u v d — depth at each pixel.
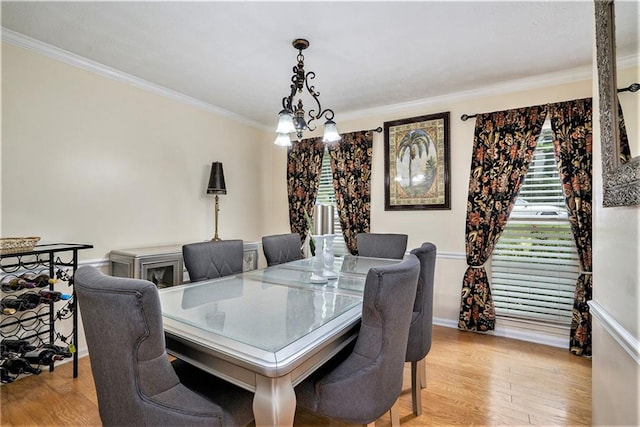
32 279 2.12
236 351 1.09
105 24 2.08
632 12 0.95
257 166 4.36
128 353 0.98
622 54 1.02
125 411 1.02
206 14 1.97
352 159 3.82
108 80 2.78
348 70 2.74
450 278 3.33
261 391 1.05
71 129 2.54
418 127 3.48
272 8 1.90
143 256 2.61
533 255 3.00
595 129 1.41
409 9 1.91
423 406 1.98
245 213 4.17
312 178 4.14
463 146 3.27
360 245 3.23
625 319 1.06
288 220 4.43
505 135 3.01
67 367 2.43
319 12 1.94
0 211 2.20
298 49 2.35
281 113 2.02
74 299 2.29
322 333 1.24
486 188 3.08
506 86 3.04
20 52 2.27
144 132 3.05
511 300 3.09
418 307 1.87
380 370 1.28
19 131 2.27
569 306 2.84
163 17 2.00
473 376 2.33
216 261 2.35
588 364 2.51
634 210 0.98
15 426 1.79
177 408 1.05
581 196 2.68
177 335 1.24
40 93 2.37
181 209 3.40
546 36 2.20
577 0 1.81
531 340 2.96
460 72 2.78
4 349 2.07
